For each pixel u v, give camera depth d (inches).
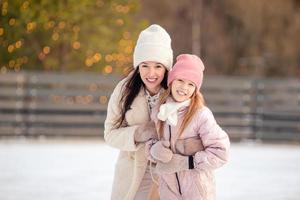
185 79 160.6
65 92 571.5
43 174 354.6
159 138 163.3
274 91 589.9
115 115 174.4
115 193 175.9
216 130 158.9
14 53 615.5
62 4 600.4
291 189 318.7
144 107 173.0
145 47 171.0
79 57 622.2
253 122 584.7
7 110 585.0
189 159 158.2
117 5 624.1
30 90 566.3
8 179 335.0
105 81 570.9
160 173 160.6
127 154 175.6
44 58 624.4
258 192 307.4
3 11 597.9
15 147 494.3
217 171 386.0
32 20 596.1
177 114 161.8
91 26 615.2
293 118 586.2
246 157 464.4
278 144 573.6
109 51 621.6
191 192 159.3
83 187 312.0
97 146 511.8
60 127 568.7
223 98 585.9
